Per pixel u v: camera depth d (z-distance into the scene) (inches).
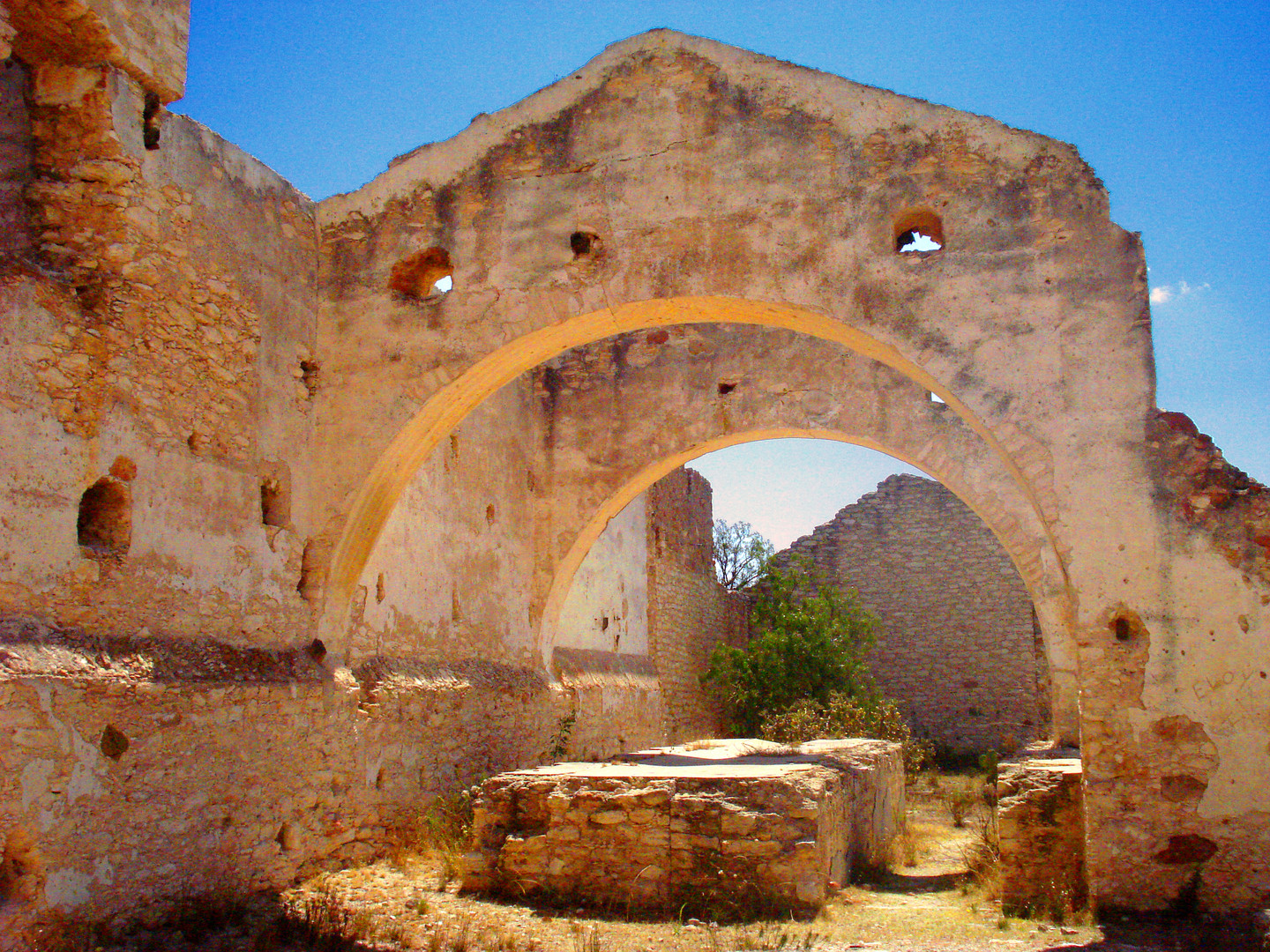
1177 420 254.2
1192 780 238.2
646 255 298.2
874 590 875.4
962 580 852.6
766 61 301.3
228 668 267.0
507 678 460.4
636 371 513.7
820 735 640.4
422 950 226.4
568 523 511.2
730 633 908.0
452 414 325.4
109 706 225.6
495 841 290.2
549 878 279.9
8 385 215.8
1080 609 249.9
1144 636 245.8
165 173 265.7
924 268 277.1
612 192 305.1
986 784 617.0
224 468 278.4
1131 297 262.8
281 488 301.7
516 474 496.4
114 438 242.4
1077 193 271.9
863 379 476.1
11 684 202.8
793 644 759.7
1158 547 249.1
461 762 395.2
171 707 242.5
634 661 674.2
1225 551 245.4
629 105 309.4
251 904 255.9
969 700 831.1
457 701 397.1
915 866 394.3
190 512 264.8
